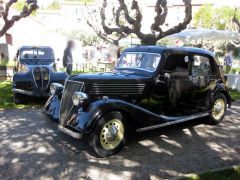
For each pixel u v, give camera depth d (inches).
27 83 380.2
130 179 186.4
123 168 201.3
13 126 286.0
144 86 246.4
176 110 271.1
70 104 224.1
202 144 251.3
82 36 1168.8
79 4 1752.0
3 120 306.8
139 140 256.5
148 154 226.2
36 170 194.1
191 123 313.9
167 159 217.6
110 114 215.3
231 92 529.3
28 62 435.5
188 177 183.0
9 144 237.8
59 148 232.2
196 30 655.1
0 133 264.4
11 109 358.9
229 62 669.3
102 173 193.3
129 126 228.8
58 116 237.3
